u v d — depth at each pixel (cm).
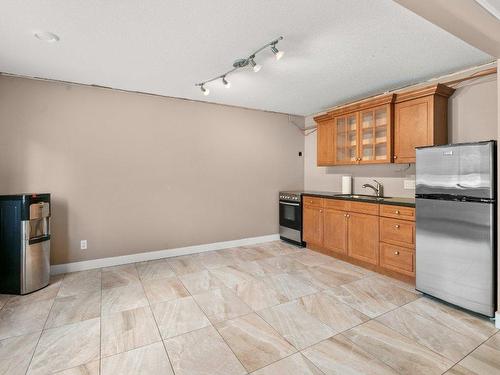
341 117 416
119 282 311
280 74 319
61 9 194
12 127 316
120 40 238
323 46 251
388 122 348
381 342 197
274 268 355
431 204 259
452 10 161
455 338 201
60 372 168
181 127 414
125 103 374
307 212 444
